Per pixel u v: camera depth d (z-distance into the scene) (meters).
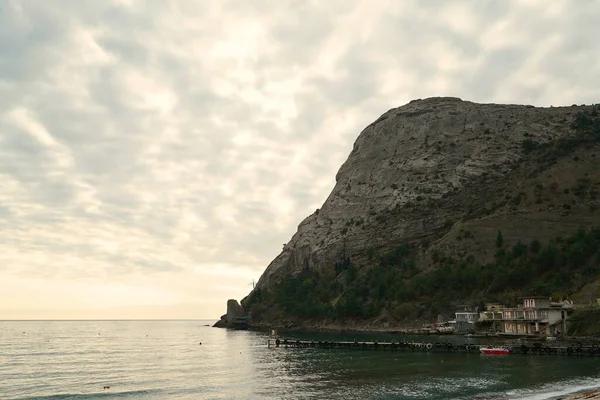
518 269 185.50
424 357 111.19
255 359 123.94
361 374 88.19
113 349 176.00
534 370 86.69
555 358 102.38
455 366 94.25
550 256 183.38
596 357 102.38
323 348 143.12
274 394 72.25
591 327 125.31
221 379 91.00
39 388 85.06
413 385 74.75
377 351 127.19
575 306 139.50
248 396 71.81
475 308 181.75
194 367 112.75
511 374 82.81
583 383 72.62
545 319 138.38
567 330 131.50
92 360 134.25
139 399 72.94
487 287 191.12
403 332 187.12
